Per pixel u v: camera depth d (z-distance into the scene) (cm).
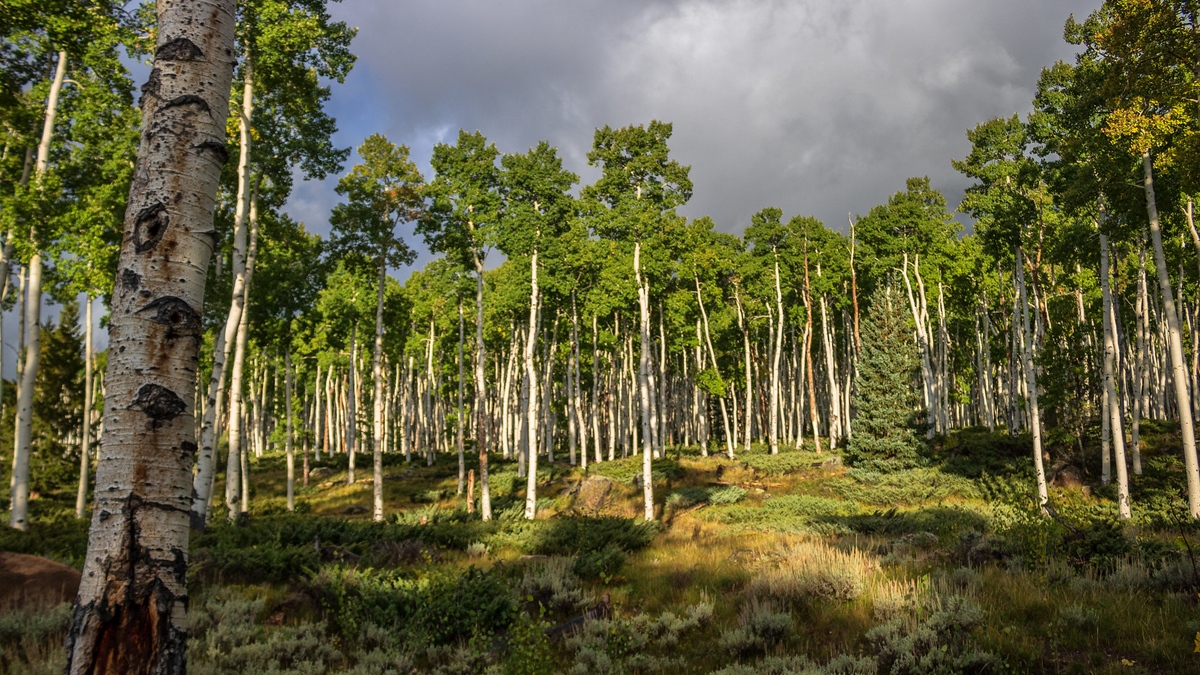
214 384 2027
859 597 1006
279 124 2542
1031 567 1084
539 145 3056
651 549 1739
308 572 1155
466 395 5662
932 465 3356
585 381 5331
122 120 2178
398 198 2941
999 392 5475
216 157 333
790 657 788
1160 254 2020
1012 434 3712
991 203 3086
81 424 3972
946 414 4175
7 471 3931
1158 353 4572
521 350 5594
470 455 5281
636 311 4450
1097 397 3466
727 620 986
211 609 916
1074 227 2558
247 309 2603
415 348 5338
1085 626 800
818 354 6053
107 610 277
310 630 871
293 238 2909
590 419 5991
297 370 4803
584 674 770
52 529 1764
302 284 3092
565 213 3097
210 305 2366
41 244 1914
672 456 4344
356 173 2939
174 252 309
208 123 329
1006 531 1370
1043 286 3850
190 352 310
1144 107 1884
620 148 3078
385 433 6644
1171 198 2145
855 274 4559
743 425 6488
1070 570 1040
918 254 4297
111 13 1914
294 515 2766
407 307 4188
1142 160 2111
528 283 3294
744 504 2906
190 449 308
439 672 774
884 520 1967
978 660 694
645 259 3067
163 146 316
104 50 1973
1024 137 2864
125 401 294
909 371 3566
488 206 3011
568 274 3291
